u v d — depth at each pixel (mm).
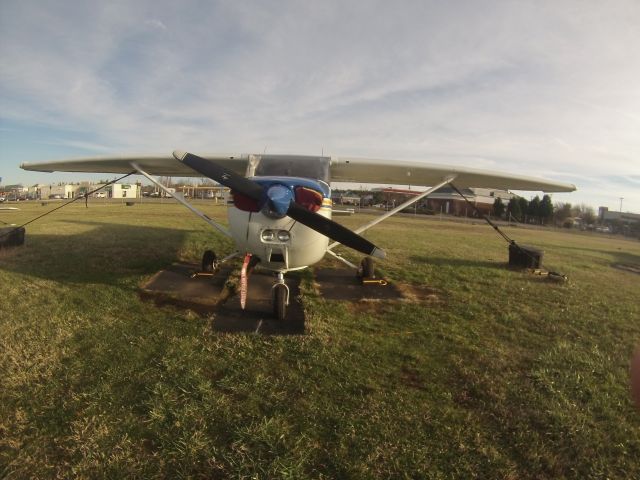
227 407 2582
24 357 3123
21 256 6988
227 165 6312
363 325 4277
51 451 2143
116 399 2617
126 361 3133
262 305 4781
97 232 10766
